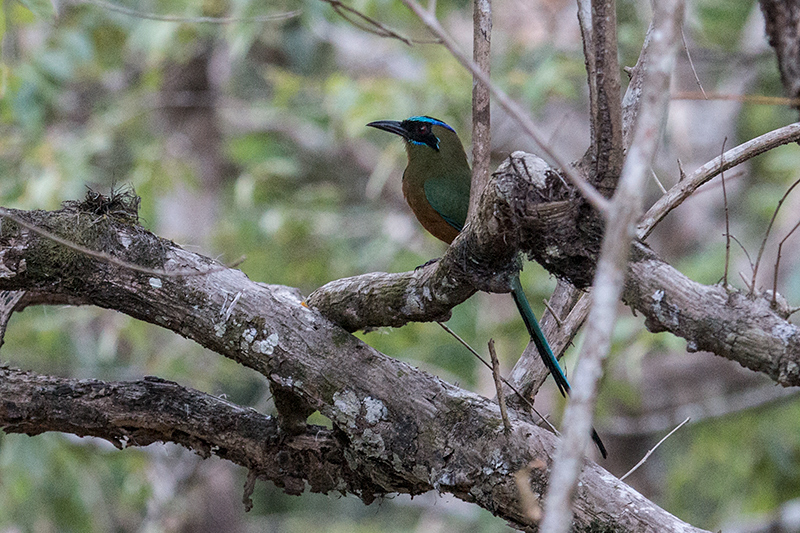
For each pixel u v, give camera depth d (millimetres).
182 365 13625
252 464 6004
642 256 4238
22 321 13281
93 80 16484
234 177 18203
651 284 4180
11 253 5199
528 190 4352
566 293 6043
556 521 2668
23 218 5254
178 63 15750
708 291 4113
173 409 5906
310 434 5957
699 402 14406
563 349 5895
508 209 4344
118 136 15734
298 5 13617
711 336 4066
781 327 3955
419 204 8938
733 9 15055
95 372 14047
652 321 4234
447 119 13344
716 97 4160
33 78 11594
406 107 13234
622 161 4289
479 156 5672
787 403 13234
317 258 14969
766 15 6703
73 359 14109
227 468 13742
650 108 2986
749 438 13266
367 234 15984
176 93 15969
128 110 14742
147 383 5973
